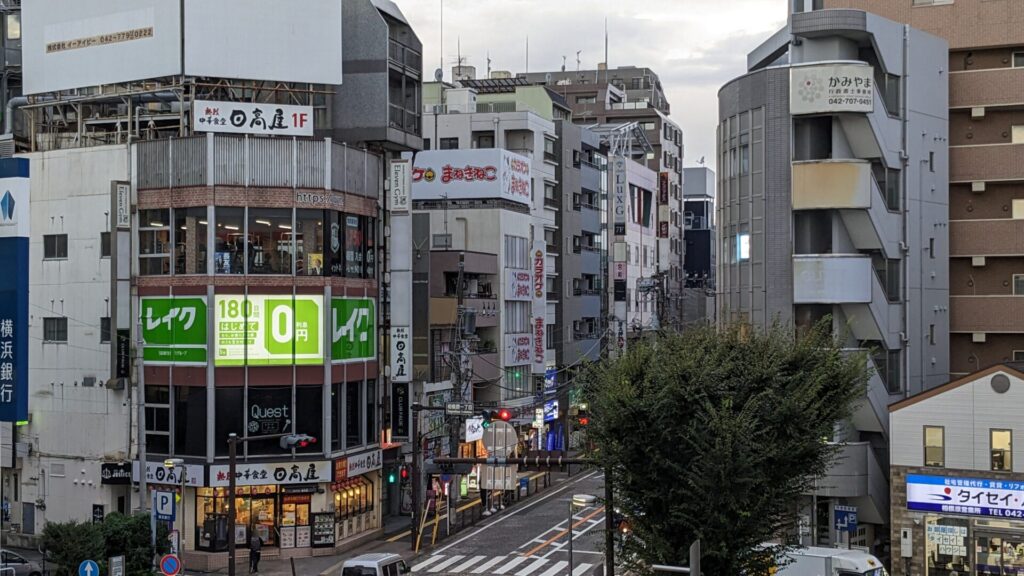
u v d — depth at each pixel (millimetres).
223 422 42594
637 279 93188
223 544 42469
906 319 42719
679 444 25547
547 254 74688
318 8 45312
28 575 36344
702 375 25312
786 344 28141
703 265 130875
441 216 65250
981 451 37281
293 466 42969
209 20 43938
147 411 43688
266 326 43031
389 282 48750
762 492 25203
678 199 115562
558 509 53469
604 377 27234
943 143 45188
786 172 41719
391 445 48344
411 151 50469
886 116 41906
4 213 31219
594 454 26750
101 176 44938
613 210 87938
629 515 26922
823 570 32031
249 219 43062
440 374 56688
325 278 43969
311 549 43406
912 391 43031
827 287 41000
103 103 48094
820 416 26312
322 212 44062
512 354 65812
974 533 37281
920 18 46812
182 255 43188
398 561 35500
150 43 44188
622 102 117500
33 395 46375
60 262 45875
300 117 44062
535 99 86562
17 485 46969
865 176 40906
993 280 45969
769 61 50688
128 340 43656
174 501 38250
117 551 34625
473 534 47469
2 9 59531
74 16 45875
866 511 41469
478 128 73375
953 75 46312
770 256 42031
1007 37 45531
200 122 43031
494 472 46969
